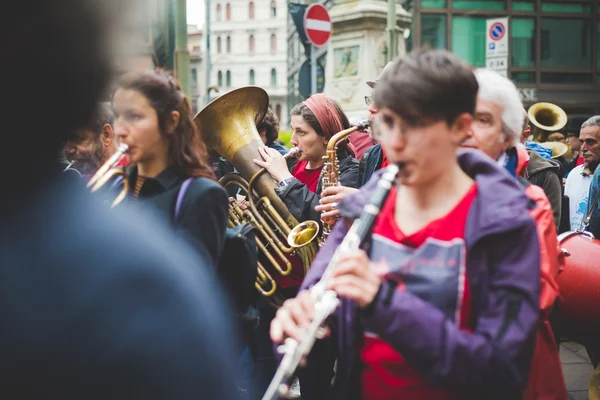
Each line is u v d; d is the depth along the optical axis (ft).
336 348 5.47
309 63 30.96
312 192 11.21
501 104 7.23
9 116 3.17
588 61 67.15
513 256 4.69
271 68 275.59
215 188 7.13
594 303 9.30
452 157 4.89
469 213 4.85
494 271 4.76
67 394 3.40
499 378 4.47
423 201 5.00
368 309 4.51
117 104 7.05
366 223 4.77
